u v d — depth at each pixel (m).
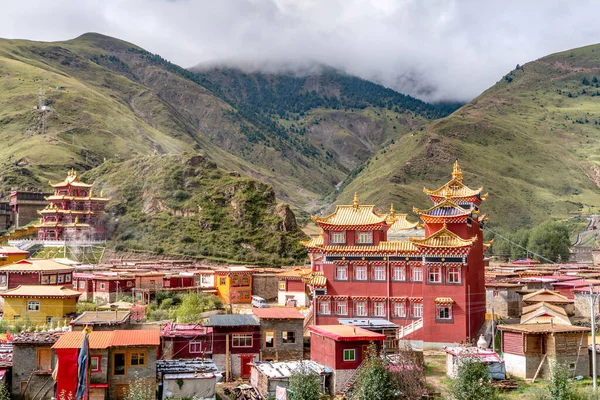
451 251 94.81
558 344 78.69
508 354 81.56
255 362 81.69
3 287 120.81
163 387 71.25
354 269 102.50
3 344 81.00
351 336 76.88
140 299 133.38
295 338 87.31
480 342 86.56
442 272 95.44
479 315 100.31
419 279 99.69
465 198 104.06
